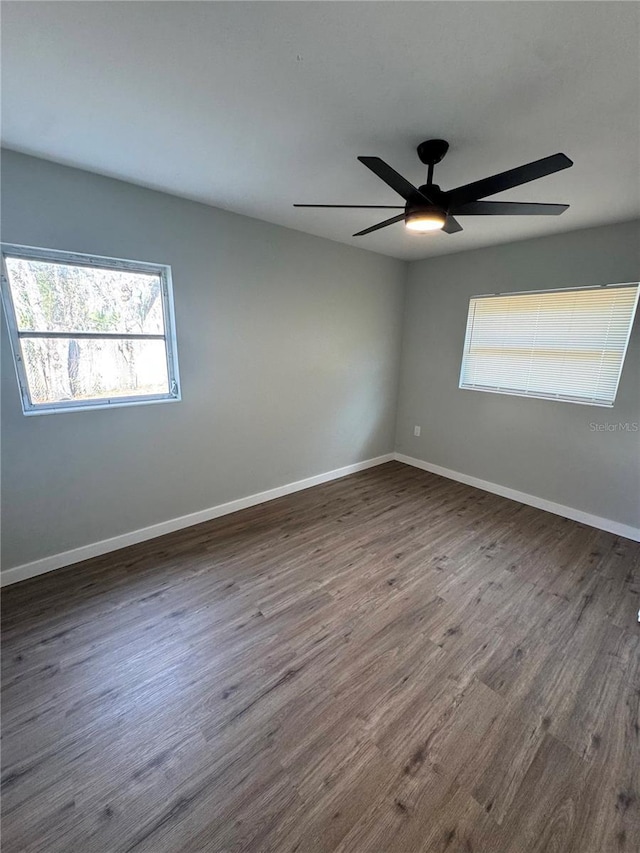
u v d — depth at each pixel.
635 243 2.71
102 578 2.34
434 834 1.16
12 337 2.08
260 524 3.08
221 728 1.47
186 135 1.74
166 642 1.87
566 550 2.77
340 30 1.12
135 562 2.51
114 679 1.66
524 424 3.51
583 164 1.90
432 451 4.37
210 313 2.80
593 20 1.05
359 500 3.59
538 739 1.45
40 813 1.19
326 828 1.17
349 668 1.75
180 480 2.90
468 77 1.31
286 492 3.68
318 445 3.88
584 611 2.15
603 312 2.94
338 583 2.35
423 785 1.29
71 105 1.52
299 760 1.36
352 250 3.67
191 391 2.81
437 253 3.88
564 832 1.17
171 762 1.34
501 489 3.75
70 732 1.44
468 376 3.94
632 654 1.86
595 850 1.13
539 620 2.07
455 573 2.47
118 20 1.10
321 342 3.63
